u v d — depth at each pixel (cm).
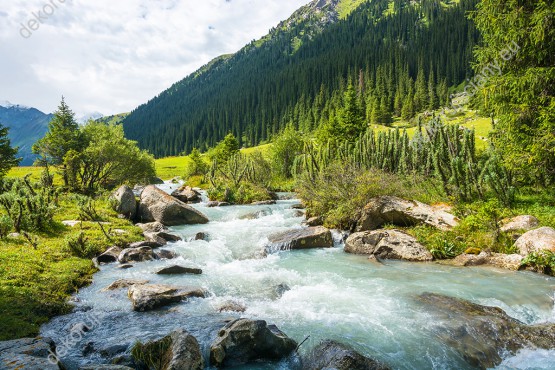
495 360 769
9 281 1095
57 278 1205
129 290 1129
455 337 826
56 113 5075
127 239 1795
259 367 740
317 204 2273
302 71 19400
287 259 1599
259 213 2652
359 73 16812
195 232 2122
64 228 1850
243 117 18600
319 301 1077
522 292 1099
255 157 4975
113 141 4853
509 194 1828
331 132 6950
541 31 1631
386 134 3041
